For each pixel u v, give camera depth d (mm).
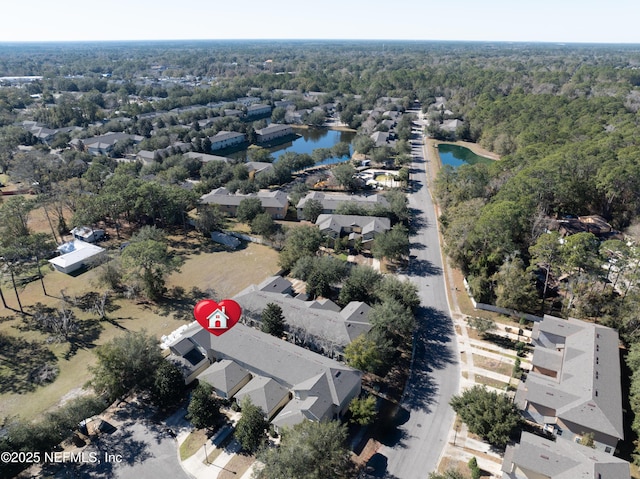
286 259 95250
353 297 80312
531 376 60750
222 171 154750
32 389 63438
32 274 94188
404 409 59906
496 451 53344
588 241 75312
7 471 47188
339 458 46781
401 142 186875
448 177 132000
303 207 123062
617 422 52500
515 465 48500
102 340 74250
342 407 57500
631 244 88812
